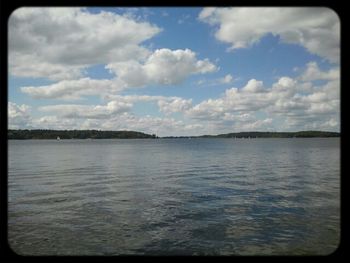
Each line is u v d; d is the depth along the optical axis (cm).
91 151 5809
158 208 1179
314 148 6194
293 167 2683
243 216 1056
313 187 1630
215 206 1209
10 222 988
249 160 3525
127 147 7925
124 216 1062
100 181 1908
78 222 989
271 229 912
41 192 1519
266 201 1292
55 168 2703
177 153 5066
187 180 1938
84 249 762
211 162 3331
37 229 916
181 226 946
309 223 966
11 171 2455
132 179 1992
